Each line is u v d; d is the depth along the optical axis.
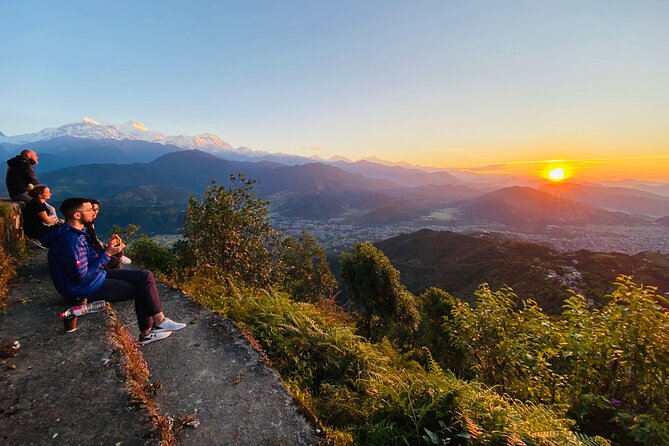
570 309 6.43
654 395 5.10
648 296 5.19
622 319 5.36
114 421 3.07
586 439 3.89
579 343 5.68
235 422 3.62
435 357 18.50
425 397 4.34
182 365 4.60
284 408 3.92
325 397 4.93
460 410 4.00
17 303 5.33
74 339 4.29
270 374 4.54
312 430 3.66
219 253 11.91
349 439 3.82
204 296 7.82
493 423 3.82
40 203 7.52
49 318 4.85
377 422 4.20
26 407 3.16
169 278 9.43
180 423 3.46
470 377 7.59
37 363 3.81
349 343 6.23
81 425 2.99
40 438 2.83
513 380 6.52
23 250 7.89
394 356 10.30
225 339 5.33
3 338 4.28
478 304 7.33
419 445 3.76
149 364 4.57
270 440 3.43
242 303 7.52
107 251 4.64
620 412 4.79
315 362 5.81
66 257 4.22
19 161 8.92
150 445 2.86
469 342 7.29
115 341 4.30
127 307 6.33
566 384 5.94
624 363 5.21
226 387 4.20
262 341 5.88
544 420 4.00
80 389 3.44
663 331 4.90
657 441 4.34
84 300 4.58
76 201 4.39
